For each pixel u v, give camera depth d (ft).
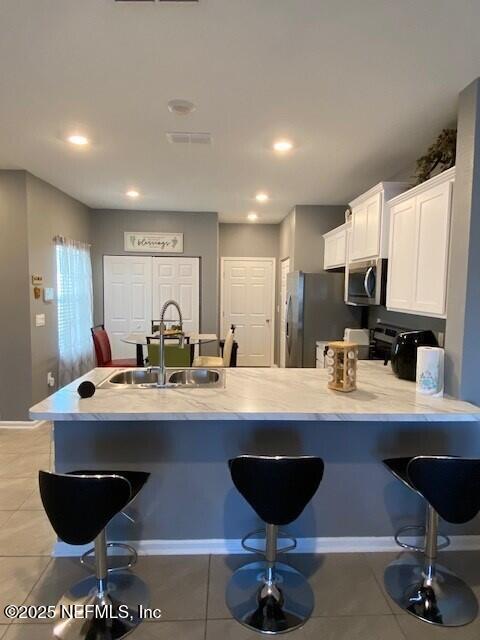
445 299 7.49
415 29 5.44
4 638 5.56
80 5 5.00
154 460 7.33
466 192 6.88
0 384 13.01
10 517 8.36
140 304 19.99
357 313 14.78
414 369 8.23
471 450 7.48
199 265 20.03
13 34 5.58
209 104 7.75
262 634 5.66
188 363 12.86
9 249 12.69
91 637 5.57
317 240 17.60
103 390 7.38
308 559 7.30
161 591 6.44
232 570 6.98
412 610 6.08
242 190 14.80
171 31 5.53
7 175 12.45
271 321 24.04
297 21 5.31
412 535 7.63
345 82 6.86
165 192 15.34
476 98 6.71
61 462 7.30
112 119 8.48
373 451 7.47
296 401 6.75
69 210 16.30
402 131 8.98
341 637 5.64
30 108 7.96
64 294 15.33
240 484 5.75
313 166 11.64
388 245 10.03
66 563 7.09
